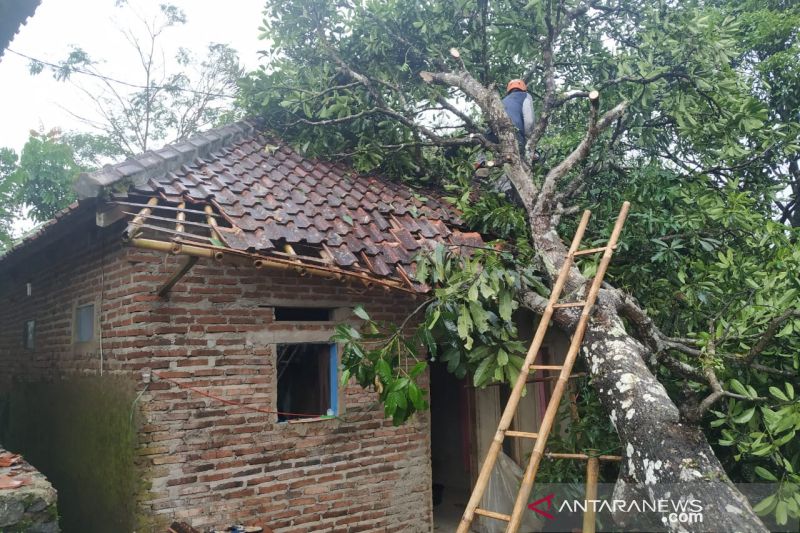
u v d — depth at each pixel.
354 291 5.64
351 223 5.32
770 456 4.12
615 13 7.09
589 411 5.73
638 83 6.18
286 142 7.05
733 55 6.01
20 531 3.46
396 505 5.61
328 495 5.22
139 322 4.56
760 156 6.76
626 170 6.87
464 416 8.30
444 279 4.82
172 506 4.47
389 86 7.15
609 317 4.23
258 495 4.86
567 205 6.86
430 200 6.87
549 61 6.67
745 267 5.03
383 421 5.65
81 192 4.28
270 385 5.04
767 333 4.21
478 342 5.30
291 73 6.98
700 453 3.37
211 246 3.92
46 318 6.89
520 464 7.20
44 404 6.71
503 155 6.13
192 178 4.94
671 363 4.59
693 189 6.31
